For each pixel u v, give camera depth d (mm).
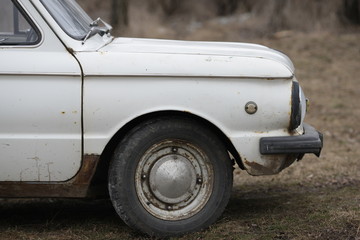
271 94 6223
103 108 6031
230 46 6672
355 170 9492
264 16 24500
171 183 6234
